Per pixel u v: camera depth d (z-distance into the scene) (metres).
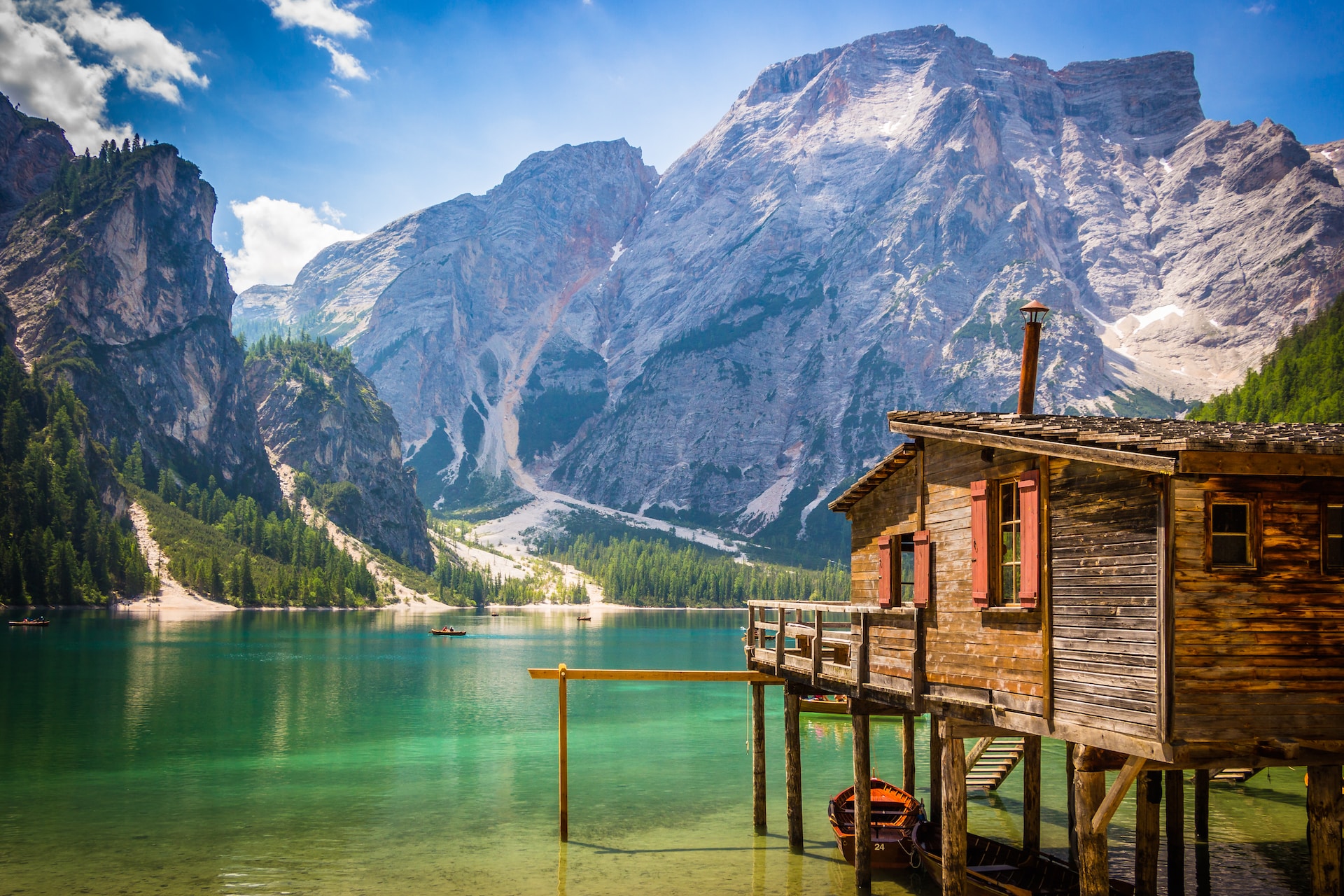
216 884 31.50
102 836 37.69
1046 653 20.89
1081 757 19.64
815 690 34.88
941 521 25.48
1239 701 17.88
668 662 119.94
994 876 28.14
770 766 52.41
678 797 44.66
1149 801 24.11
